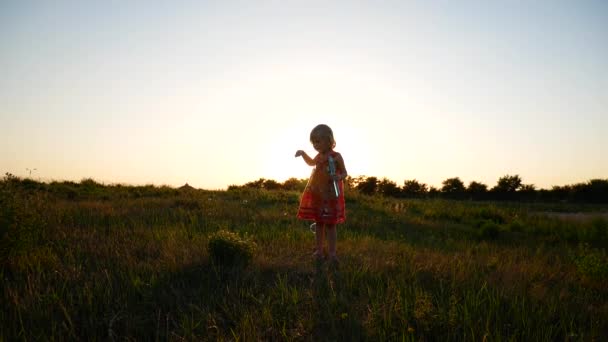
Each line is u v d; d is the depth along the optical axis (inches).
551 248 312.0
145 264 173.5
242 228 280.7
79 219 277.3
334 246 205.9
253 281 162.6
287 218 350.9
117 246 203.2
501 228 400.8
